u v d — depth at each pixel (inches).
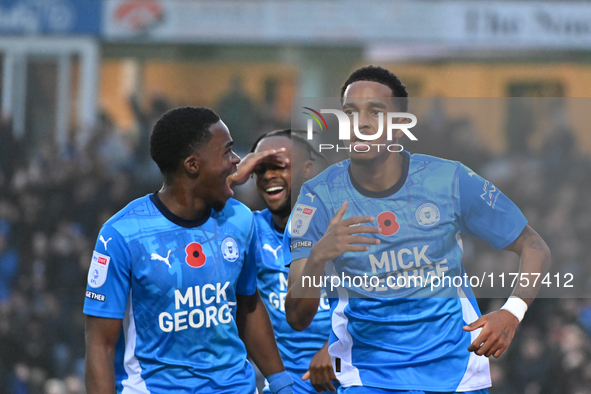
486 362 353.1
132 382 335.0
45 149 1432.1
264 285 454.9
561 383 895.7
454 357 347.9
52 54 1492.4
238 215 359.9
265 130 1483.8
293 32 1454.2
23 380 1122.0
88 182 1376.7
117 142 1446.9
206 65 1513.3
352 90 358.6
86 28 1482.5
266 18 1456.7
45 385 1119.6
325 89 1483.8
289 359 449.4
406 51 1433.3
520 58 1414.9
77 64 1493.6
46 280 1250.0
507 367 917.8
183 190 341.1
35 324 1168.2
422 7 1421.0
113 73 1507.1
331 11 1443.2
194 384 333.7
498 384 914.7
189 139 336.2
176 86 1510.8
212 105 1508.4
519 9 1401.3
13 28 1488.7
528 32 1403.8
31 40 1491.1
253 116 1489.9
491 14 1406.3
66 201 1353.3
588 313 913.5
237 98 1498.5
